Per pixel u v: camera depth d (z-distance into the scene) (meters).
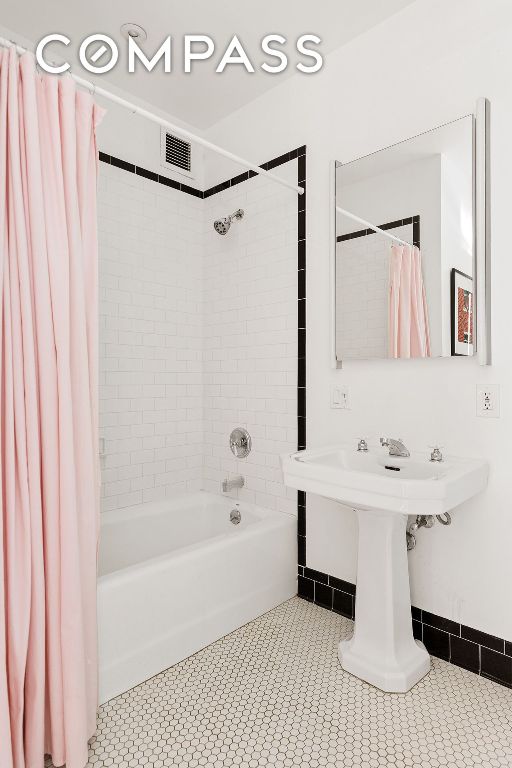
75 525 1.25
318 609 2.13
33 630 1.20
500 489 1.61
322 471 1.50
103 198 2.31
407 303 1.83
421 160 1.79
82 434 1.34
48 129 1.32
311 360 2.21
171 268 2.63
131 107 1.53
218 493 2.70
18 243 1.21
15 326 1.21
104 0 1.84
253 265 2.49
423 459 1.68
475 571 1.67
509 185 1.58
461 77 1.70
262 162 2.45
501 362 1.60
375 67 1.96
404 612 1.67
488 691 1.57
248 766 1.26
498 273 1.61
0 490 1.17
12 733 1.17
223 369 2.67
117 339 2.38
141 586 1.60
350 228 2.02
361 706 1.49
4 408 1.21
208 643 1.82
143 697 1.53
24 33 2.02
